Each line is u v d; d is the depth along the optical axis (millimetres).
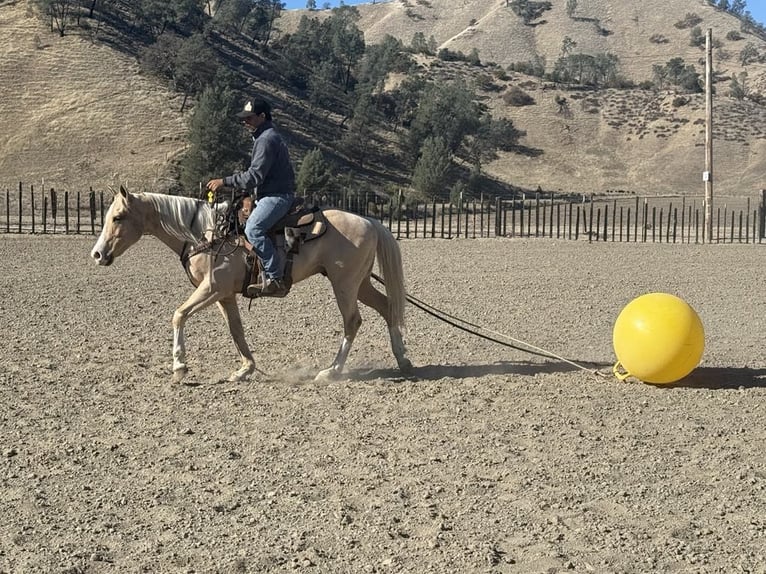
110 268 23375
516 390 10797
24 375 11195
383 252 11391
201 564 6055
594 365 12438
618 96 140125
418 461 8141
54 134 78688
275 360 12539
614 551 6285
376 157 99625
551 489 7480
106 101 85000
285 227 10734
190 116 82562
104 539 6434
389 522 6750
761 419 9641
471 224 54812
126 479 7613
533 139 125250
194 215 10773
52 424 9156
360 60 140125
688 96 138250
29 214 54844
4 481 7535
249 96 101250
